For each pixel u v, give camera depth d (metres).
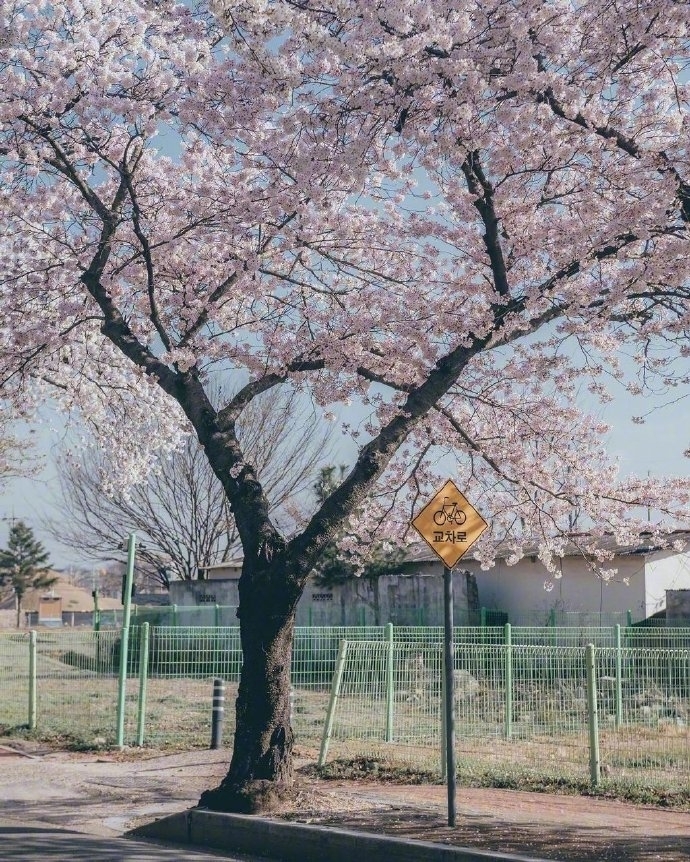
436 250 14.79
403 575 28.12
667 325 12.45
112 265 15.03
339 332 13.67
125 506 40.69
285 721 11.42
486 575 29.50
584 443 15.42
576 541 16.84
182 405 12.98
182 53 13.10
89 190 13.78
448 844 9.17
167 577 44.47
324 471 33.53
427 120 11.90
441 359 12.24
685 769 13.11
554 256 13.07
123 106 13.44
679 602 24.08
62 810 11.91
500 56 11.85
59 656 22.14
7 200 14.95
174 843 10.63
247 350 13.55
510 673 15.60
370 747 14.88
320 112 11.99
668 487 15.33
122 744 16.44
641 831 9.84
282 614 11.48
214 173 14.83
